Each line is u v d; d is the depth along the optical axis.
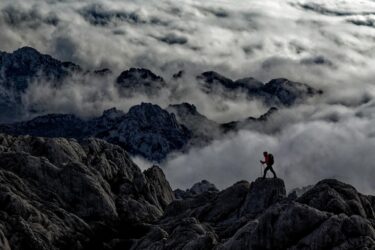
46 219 98.62
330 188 83.44
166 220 108.38
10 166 110.62
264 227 75.44
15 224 93.19
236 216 97.62
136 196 122.12
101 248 100.06
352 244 70.44
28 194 104.88
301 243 72.50
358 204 80.69
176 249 83.94
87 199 110.19
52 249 93.69
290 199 92.50
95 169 119.75
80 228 102.25
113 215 110.56
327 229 72.00
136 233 107.69
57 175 111.56
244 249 74.88
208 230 90.56
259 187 97.00
